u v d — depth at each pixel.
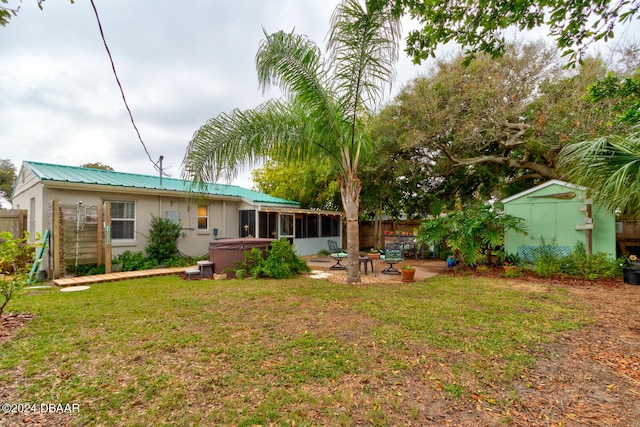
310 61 5.42
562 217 7.88
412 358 2.90
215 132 5.52
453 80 9.68
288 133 5.79
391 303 4.83
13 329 3.58
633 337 3.43
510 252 8.62
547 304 4.80
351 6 4.86
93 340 3.27
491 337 3.40
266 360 2.84
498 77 9.08
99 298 5.11
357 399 2.25
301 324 3.83
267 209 11.15
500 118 9.17
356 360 2.84
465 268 8.59
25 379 2.48
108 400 2.21
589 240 7.51
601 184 3.10
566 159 3.37
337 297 5.22
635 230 9.71
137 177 10.16
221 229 11.08
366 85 5.57
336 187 13.84
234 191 12.23
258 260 7.54
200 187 5.68
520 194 8.52
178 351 3.03
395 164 11.83
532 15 3.28
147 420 2.01
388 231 15.12
